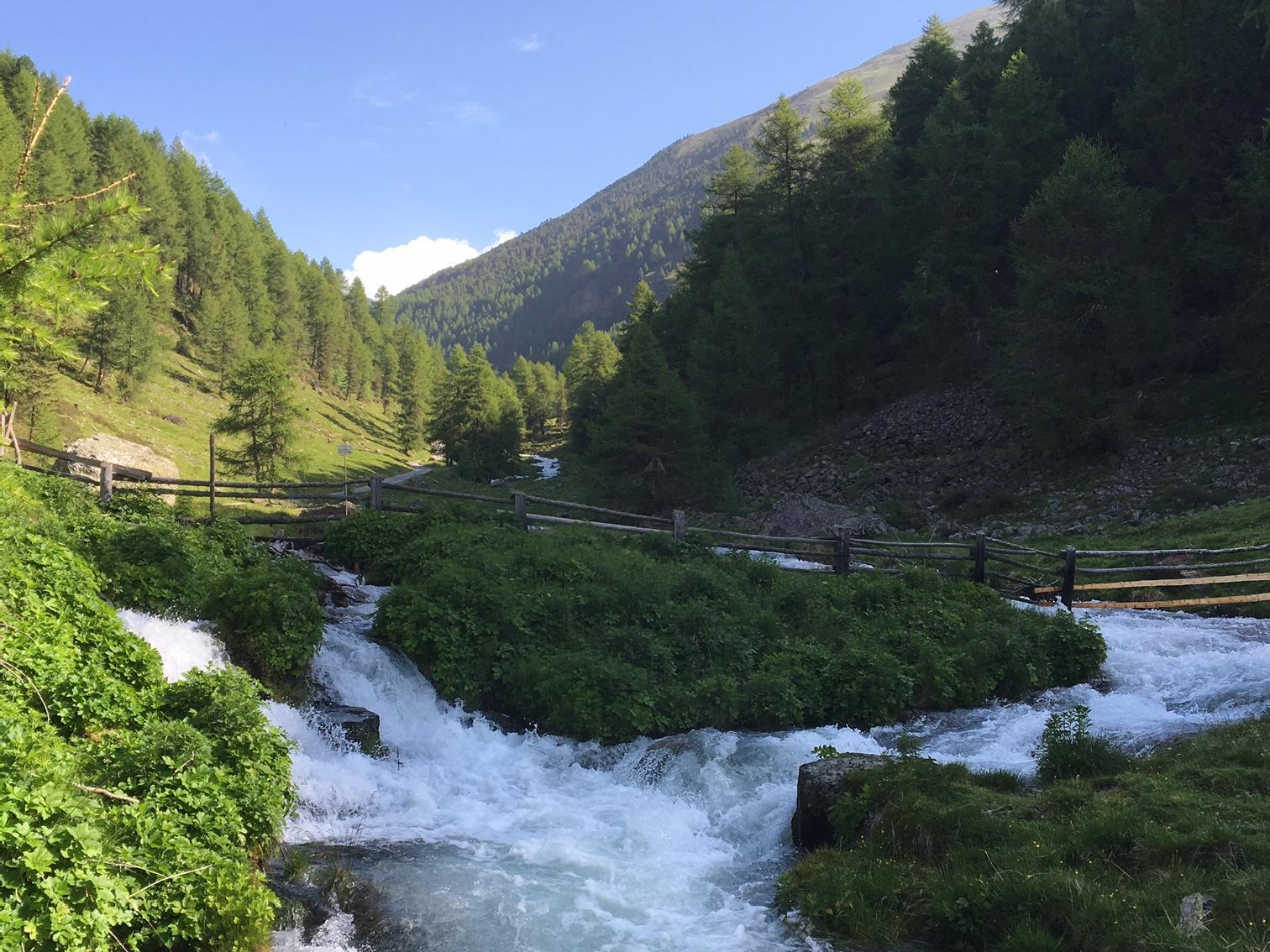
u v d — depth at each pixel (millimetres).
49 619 9633
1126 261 37344
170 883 6734
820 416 57125
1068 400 36281
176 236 122938
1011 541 31453
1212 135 41906
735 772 11414
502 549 17688
